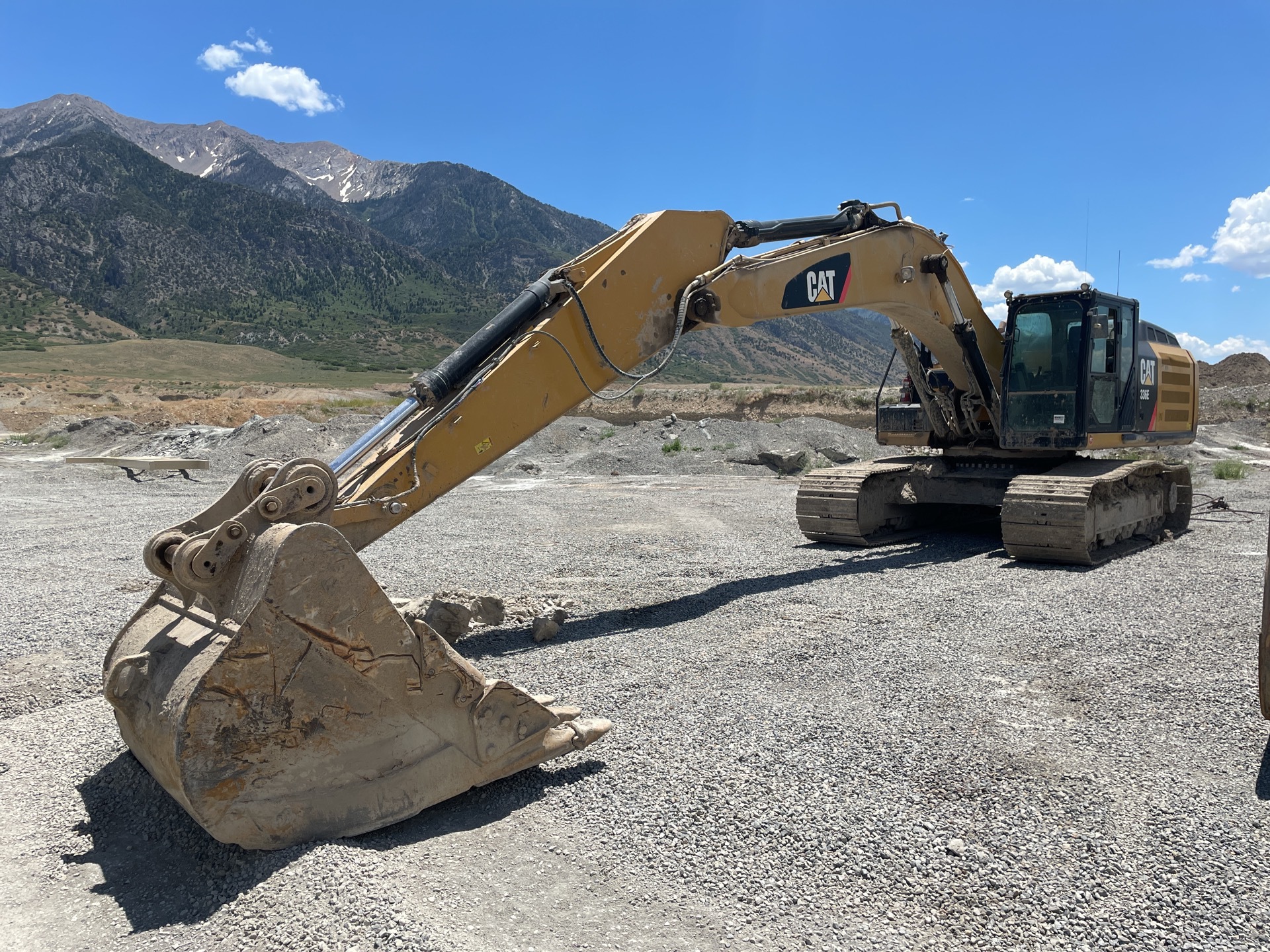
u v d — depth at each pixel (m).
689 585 9.05
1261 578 8.51
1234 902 3.16
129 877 3.63
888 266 9.30
